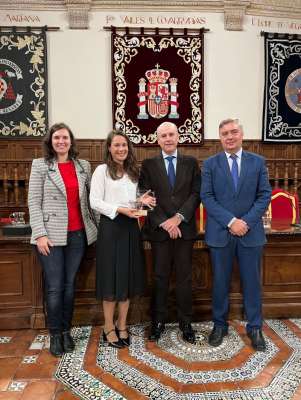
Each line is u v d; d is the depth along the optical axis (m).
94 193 2.42
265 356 2.43
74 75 4.66
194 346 2.58
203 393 2.04
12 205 4.68
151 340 2.66
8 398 2.01
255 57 4.84
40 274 2.88
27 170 4.66
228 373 2.24
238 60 4.81
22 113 4.59
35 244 2.44
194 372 2.25
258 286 2.53
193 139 4.80
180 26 4.69
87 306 2.94
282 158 5.01
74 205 2.51
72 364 2.35
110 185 2.43
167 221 2.48
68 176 2.51
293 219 3.57
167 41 4.64
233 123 2.43
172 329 2.85
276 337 2.71
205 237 2.59
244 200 2.45
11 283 2.88
